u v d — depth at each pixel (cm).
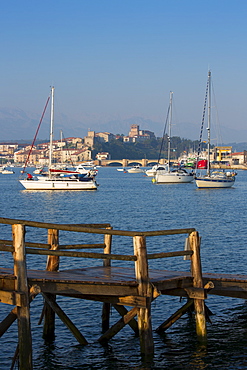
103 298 1494
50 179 10856
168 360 1517
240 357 1545
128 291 1436
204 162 15288
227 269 2759
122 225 5044
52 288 1346
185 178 14362
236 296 1741
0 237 3928
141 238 1437
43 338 1692
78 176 11431
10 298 1280
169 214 6116
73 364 1491
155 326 1809
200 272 1577
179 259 2950
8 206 7400
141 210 6675
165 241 3678
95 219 5653
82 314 1928
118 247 3406
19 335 1273
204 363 1502
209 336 1722
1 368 1445
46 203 7906
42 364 1490
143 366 1471
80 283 1376
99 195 9775
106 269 1720
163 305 2038
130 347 1622
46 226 1358
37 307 2006
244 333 1752
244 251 3297
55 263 1667
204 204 7644
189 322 1873
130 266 2823
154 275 1630
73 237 3953
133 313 1552
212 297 2167
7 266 2758
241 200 8462
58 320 1870
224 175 12581
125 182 16112
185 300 2100
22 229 1293
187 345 1638
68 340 1678
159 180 14325
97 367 1472
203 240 3816
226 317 1923
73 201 8325
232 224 4981
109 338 1617
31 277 1402
